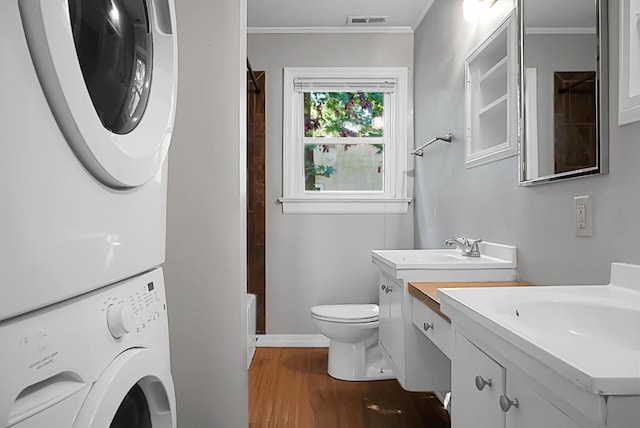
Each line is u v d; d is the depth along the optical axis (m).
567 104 1.51
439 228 3.04
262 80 3.74
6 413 0.57
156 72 1.12
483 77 2.28
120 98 0.95
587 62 1.40
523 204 1.86
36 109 0.63
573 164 1.48
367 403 2.64
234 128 1.80
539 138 1.70
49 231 0.65
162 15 1.13
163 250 1.13
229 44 1.80
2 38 0.57
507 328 0.85
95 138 0.74
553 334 1.09
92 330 0.76
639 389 0.59
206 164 1.79
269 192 3.76
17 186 0.59
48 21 0.62
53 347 0.66
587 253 1.43
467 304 1.08
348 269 3.75
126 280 0.95
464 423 1.16
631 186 1.23
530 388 0.82
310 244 3.75
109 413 0.76
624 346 1.00
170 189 1.79
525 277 1.85
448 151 2.84
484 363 1.03
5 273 0.56
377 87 3.77
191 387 1.78
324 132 3.83
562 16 1.54
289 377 3.06
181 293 1.78
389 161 3.81
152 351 0.96
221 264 1.78
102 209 0.81
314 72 3.75
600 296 1.15
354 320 2.89
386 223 3.75
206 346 1.78
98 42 0.85
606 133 1.32
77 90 0.69
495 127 2.15
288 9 3.40
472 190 2.43
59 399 0.66
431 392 2.80
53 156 0.67
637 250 1.21
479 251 2.24
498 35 2.07
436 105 3.10
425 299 1.71
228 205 1.79
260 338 3.74
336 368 3.03
